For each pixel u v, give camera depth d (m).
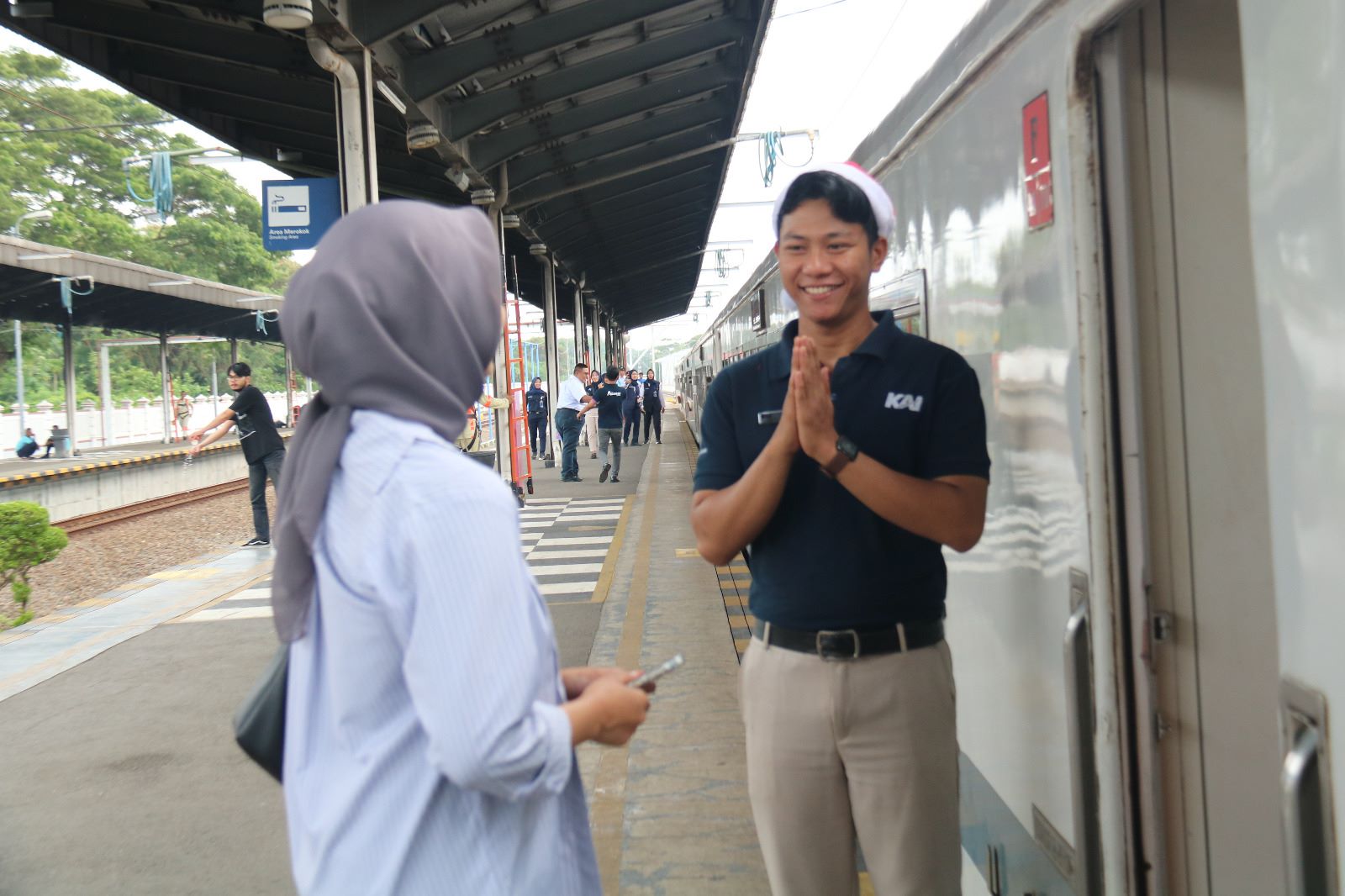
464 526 1.19
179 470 22.11
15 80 41.84
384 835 1.22
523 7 8.66
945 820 2.04
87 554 13.53
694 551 9.49
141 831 4.04
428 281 1.27
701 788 4.15
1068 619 1.84
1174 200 1.69
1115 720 1.70
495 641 1.18
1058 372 1.88
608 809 4.02
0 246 17.72
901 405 2.01
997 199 2.18
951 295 2.56
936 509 1.89
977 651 2.52
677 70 11.98
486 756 1.15
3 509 7.78
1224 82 1.65
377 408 1.26
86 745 5.01
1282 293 1.12
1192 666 1.71
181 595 8.49
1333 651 1.04
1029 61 1.96
